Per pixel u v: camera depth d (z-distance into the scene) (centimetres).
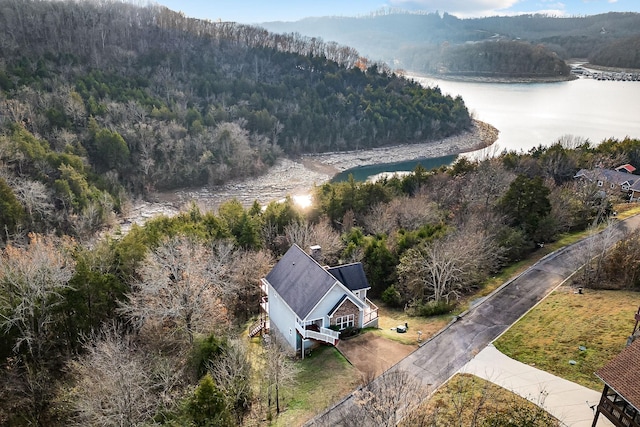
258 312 4750
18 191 6372
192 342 3556
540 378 3119
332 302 3825
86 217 6675
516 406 2544
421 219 5897
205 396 2586
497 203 5862
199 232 4862
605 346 3331
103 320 3825
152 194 9406
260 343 4019
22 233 5488
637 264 4203
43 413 3209
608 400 2491
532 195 5525
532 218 5475
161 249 4006
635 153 8694
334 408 2989
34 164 7088
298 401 3127
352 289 4112
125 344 3331
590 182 6638
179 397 2870
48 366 3553
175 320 3756
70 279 3766
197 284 3803
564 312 3906
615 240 4812
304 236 5375
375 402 2492
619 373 2439
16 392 3316
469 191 6562
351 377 3316
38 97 8862
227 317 4256
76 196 7012
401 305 4738
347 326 3953
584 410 2784
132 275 4181
